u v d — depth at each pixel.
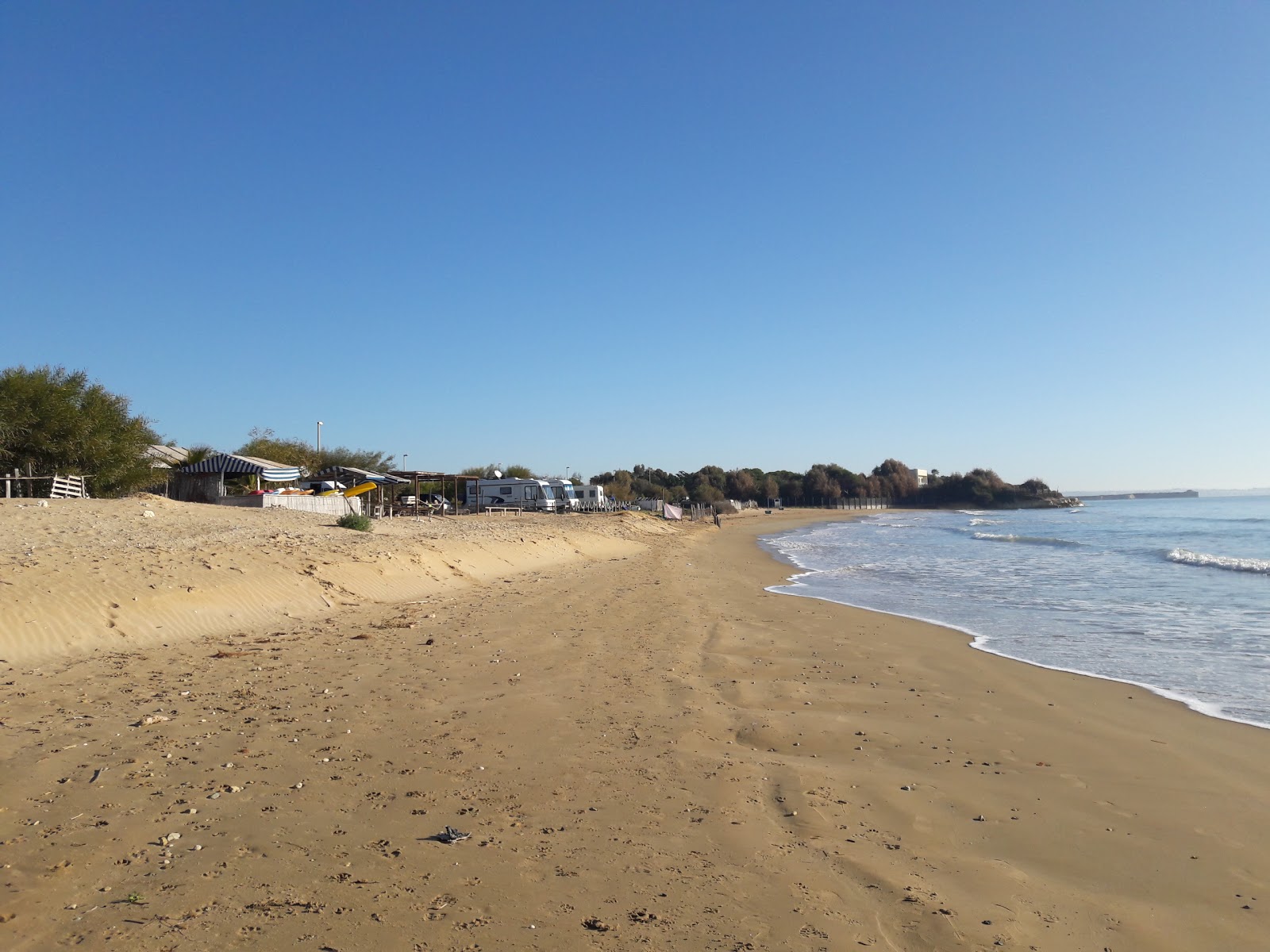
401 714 8.76
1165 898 5.01
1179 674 11.48
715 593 21.00
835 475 161.12
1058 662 12.32
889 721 9.01
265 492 32.09
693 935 4.42
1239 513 84.00
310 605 15.66
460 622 14.90
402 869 5.12
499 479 58.03
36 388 27.45
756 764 7.41
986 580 24.42
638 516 63.53
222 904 4.62
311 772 6.91
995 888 5.11
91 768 6.84
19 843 5.38
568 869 5.20
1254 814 6.39
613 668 11.30
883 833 5.93
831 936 4.45
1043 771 7.37
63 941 4.21
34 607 11.96
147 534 19.27
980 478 158.25
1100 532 52.12
